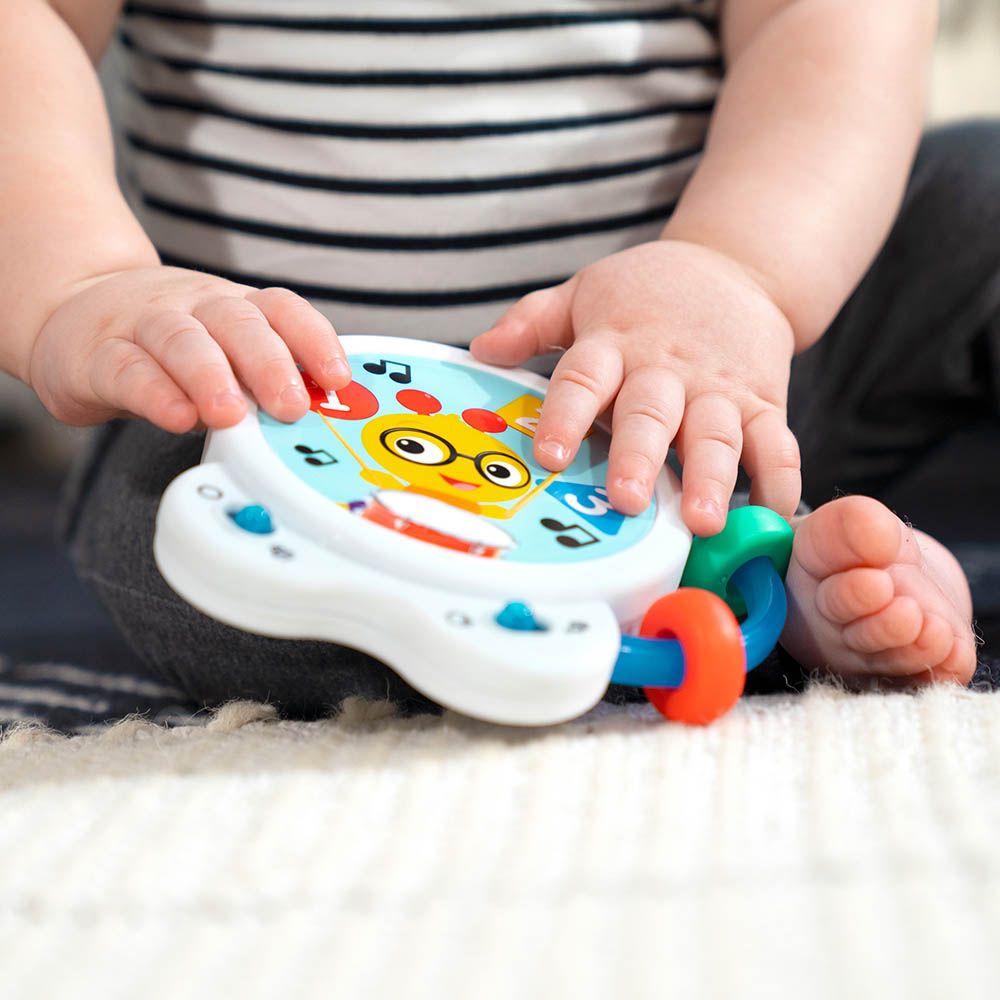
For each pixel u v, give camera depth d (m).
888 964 0.29
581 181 0.80
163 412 0.49
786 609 0.52
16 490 1.47
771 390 0.60
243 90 0.78
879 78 0.75
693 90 0.83
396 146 0.77
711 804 0.38
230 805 0.39
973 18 1.31
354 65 0.76
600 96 0.79
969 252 0.85
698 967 0.29
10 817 0.38
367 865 0.34
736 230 0.69
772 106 0.75
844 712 0.46
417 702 0.55
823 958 0.29
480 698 0.41
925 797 0.38
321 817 0.38
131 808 0.39
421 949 0.30
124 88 0.88
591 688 0.42
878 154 0.74
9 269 0.61
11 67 0.69
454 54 0.76
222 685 0.60
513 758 0.42
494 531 0.47
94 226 0.62
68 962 0.30
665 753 0.42
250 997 0.28
